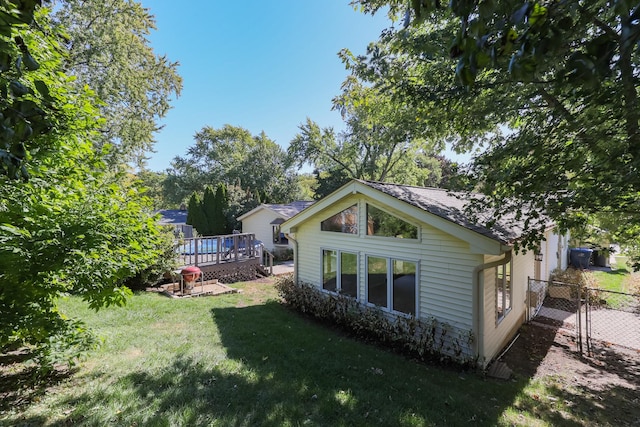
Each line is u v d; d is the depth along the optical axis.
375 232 7.04
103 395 3.60
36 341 3.83
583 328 7.30
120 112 15.45
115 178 4.45
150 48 16.73
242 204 24.33
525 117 5.05
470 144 6.98
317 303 7.70
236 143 40.38
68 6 13.09
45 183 3.20
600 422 3.69
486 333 5.45
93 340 4.19
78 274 3.52
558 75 1.54
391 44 6.00
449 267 5.70
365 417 3.44
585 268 13.59
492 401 4.11
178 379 4.06
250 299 9.59
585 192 3.55
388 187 7.25
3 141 1.16
